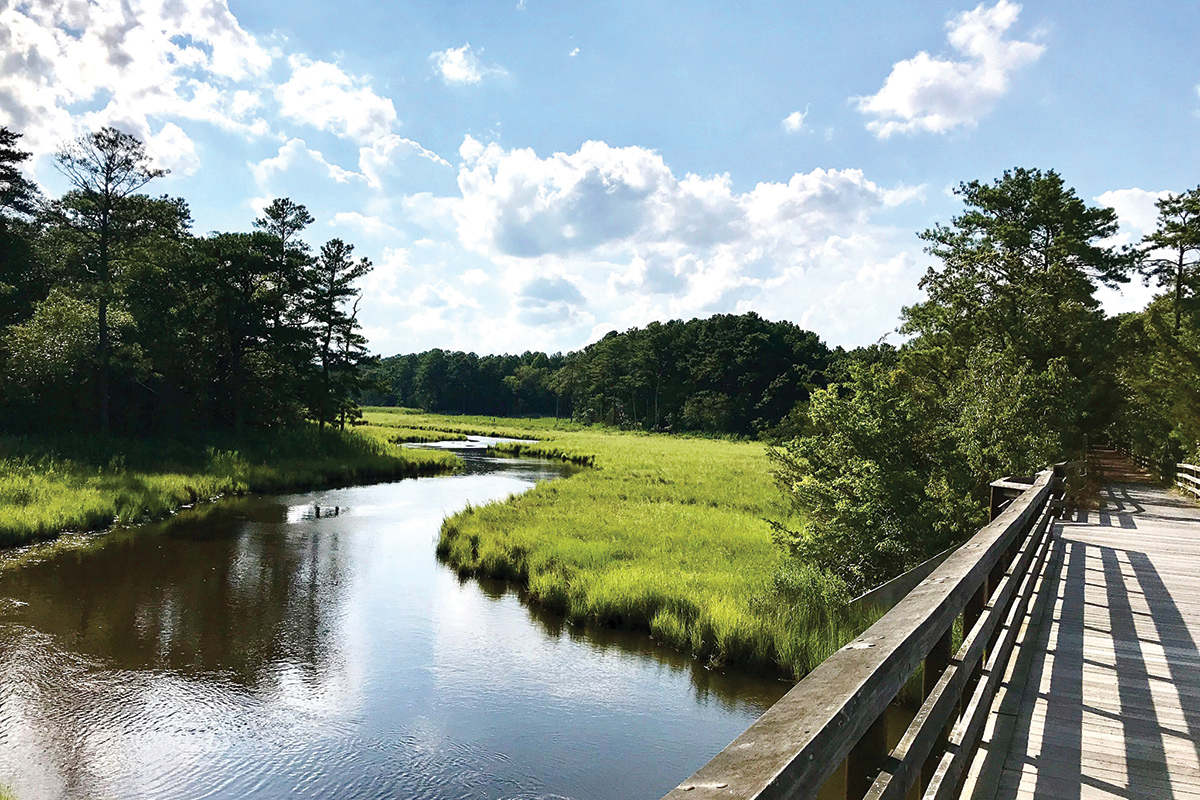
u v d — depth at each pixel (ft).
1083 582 27.30
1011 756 12.91
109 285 103.50
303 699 31.58
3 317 122.01
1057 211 98.32
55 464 83.82
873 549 36.29
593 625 41.04
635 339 384.88
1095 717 14.75
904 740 7.51
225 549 59.57
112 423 113.91
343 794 24.58
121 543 60.54
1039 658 18.60
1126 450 114.73
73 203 104.27
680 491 87.97
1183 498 59.62
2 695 31.27
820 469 41.06
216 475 96.07
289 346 132.26
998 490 27.89
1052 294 77.61
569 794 24.63
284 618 42.27
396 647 37.68
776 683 33.19
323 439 134.00
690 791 3.58
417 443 198.29
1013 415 40.24
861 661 6.10
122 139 102.78
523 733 28.66
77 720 29.35
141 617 41.91
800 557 41.32
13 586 47.06
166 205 117.80
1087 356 76.18
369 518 75.77
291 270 131.75
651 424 356.79
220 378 130.00
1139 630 21.11
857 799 6.26
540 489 88.84
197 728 28.91
